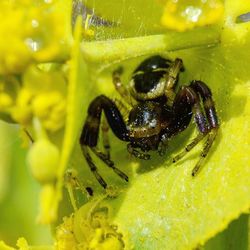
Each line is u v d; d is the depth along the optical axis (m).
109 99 0.07
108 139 0.07
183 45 0.06
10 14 0.06
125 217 0.07
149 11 0.07
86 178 0.07
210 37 0.06
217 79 0.07
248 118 0.07
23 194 0.09
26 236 0.09
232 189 0.06
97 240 0.07
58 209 0.07
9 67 0.06
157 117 0.07
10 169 0.09
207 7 0.06
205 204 0.06
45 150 0.06
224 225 0.06
